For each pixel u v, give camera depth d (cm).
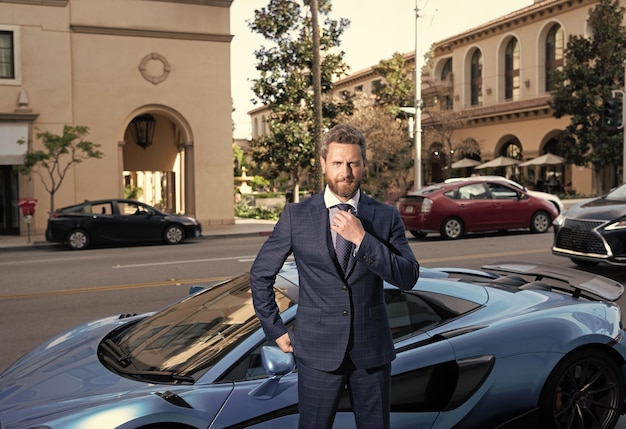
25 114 1962
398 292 359
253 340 318
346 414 315
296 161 2444
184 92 2162
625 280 879
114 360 344
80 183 2045
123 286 979
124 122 2102
